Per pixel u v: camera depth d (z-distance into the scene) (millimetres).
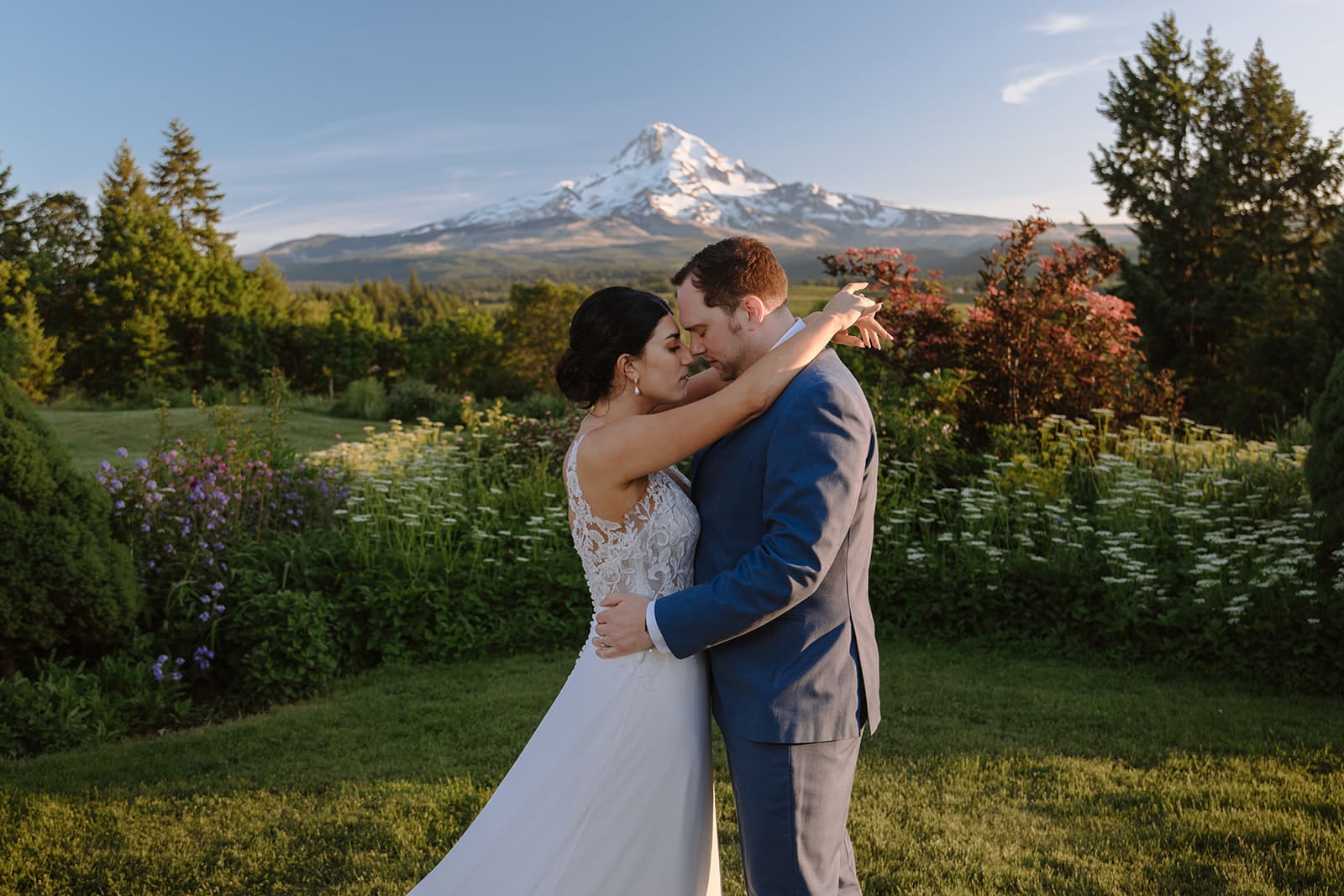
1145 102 19203
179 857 3029
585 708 2141
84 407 26312
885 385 8180
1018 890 2732
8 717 4230
